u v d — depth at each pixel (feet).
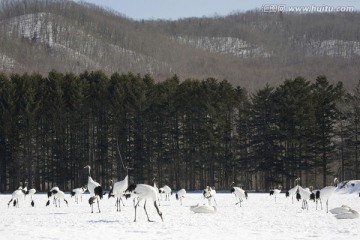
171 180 504.84
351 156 499.92
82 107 493.36
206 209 192.54
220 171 509.76
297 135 480.23
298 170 490.49
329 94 490.49
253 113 503.20
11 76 507.30
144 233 129.29
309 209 221.66
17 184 487.20
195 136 497.87
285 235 126.41
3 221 163.02
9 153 485.97
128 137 497.87
